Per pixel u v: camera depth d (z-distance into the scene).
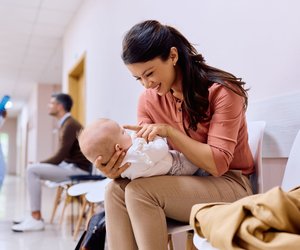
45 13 4.90
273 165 1.59
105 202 1.20
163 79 1.23
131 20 3.05
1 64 7.30
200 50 2.13
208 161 1.15
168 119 1.39
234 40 1.84
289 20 1.49
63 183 3.28
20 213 4.16
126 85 3.10
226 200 1.18
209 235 0.83
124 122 3.13
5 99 3.24
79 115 5.38
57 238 2.85
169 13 2.47
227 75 1.25
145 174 1.16
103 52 3.78
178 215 1.14
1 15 4.88
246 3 1.75
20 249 2.50
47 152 8.87
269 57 1.60
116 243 1.15
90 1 4.28
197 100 1.22
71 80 5.44
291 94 1.47
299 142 1.27
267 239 0.73
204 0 2.08
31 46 6.19
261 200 0.76
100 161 1.18
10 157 16.97
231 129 1.18
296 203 0.76
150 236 1.08
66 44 5.57
